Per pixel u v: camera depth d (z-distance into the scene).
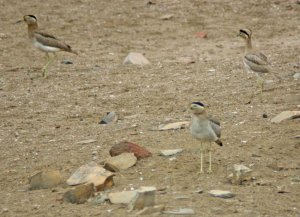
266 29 25.62
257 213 9.81
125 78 19.50
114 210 10.07
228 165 12.04
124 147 12.69
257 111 15.50
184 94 17.48
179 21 26.55
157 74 19.83
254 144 13.06
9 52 22.88
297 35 24.77
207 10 27.77
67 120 15.86
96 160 12.71
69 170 12.28
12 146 14.08
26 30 25.23
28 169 12.58
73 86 18.92
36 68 21.14
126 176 11.70
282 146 12.88
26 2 28.39
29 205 10.62
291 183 11.12
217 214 9.74
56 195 11.02
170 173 11.74
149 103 16.86
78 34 25.08
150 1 28.52
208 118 11.52
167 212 9.80
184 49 23.27
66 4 28.28
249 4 28.38
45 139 14.45
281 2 28.56
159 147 13.20
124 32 25.34
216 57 21.97
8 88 18.94
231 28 25.78
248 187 10.96
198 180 11.34
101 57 22.31
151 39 24.59
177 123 14.61
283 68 19.75
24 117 16.23
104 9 27.73
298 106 15.71
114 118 15.51
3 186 11.77
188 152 12.80
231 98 16.86
